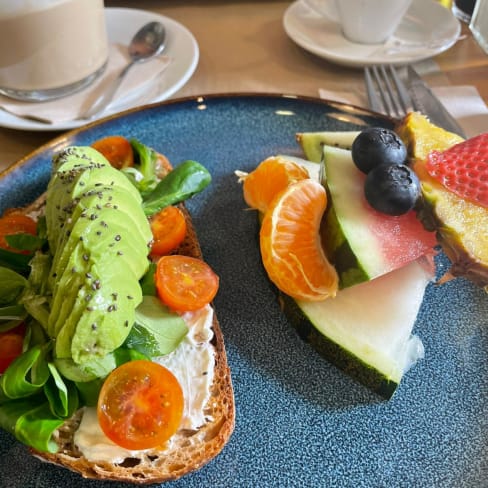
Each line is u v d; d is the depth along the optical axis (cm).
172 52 37
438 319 25
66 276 20
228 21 43
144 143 32
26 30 30
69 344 20
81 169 23
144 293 23
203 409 22
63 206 22
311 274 24
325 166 26
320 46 37
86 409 21
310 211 24
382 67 36
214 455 21
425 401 23
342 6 36
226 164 31
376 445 22
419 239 24
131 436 20
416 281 25
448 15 40
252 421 22
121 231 22
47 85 33
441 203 24
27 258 24
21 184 29
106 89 34
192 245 27
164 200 26
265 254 24
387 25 36
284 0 45
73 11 31
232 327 25
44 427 20
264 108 33
